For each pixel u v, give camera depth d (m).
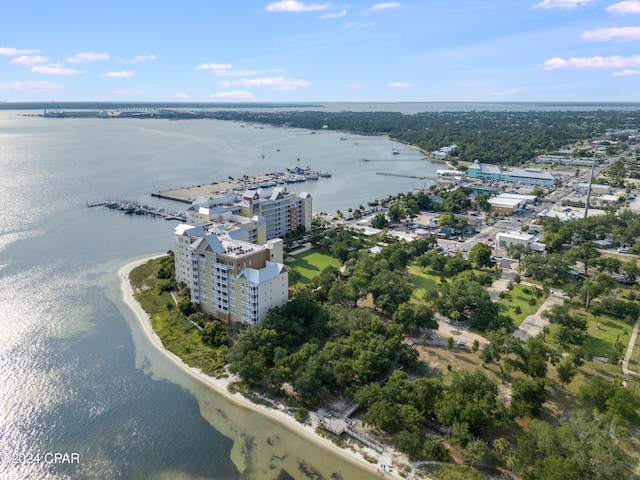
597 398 145.50
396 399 147.12
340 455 134.38
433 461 130.25
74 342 193.12
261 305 194.50
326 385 160.50
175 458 133.75
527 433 132.88
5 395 159.38
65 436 141.75
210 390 164.25
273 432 143.75
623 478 118.88
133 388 164.50
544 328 198.50
